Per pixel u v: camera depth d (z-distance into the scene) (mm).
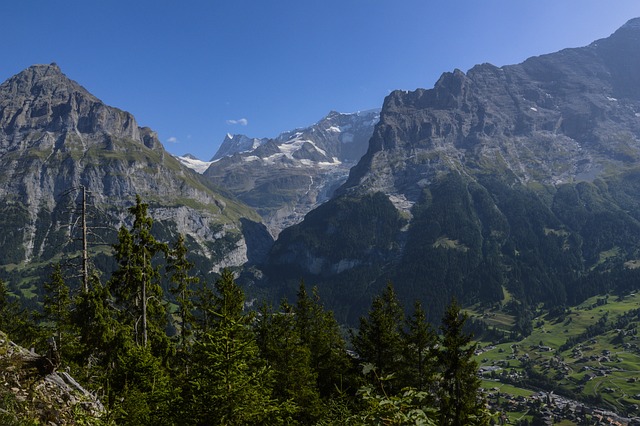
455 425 33125
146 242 40312
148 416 13625
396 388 44250
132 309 40781
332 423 15273
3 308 56281
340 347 50875
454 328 47406
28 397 11727
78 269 34750
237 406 12195
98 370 26703
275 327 38875
